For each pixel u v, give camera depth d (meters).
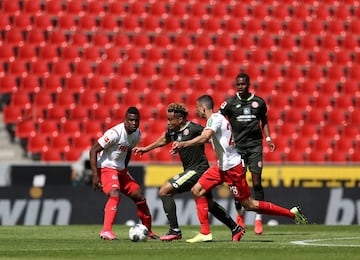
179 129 38.09
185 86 92.38
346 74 101.06
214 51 97.50
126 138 38.78
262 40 101.31
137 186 39.72
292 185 67.00
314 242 37.03
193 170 37.78
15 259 27.77
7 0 94.31
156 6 100.50
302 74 99.31
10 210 55.16
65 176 65.81
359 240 38.81
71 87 87.81
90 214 56.62
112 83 89.38
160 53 95.06
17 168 64.69
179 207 57.53
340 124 95.12
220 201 58.47
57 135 81.12
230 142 35.66
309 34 105.00
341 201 60.69
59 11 95.62
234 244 34.88
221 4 103.56
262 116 46.22
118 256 28.59
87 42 93.50
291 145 89.00
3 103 85.12
